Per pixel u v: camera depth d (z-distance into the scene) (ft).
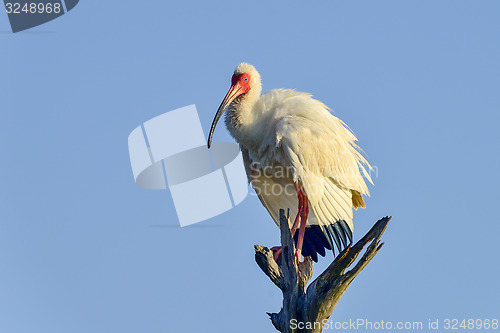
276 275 37.65
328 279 35.24
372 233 34.78
